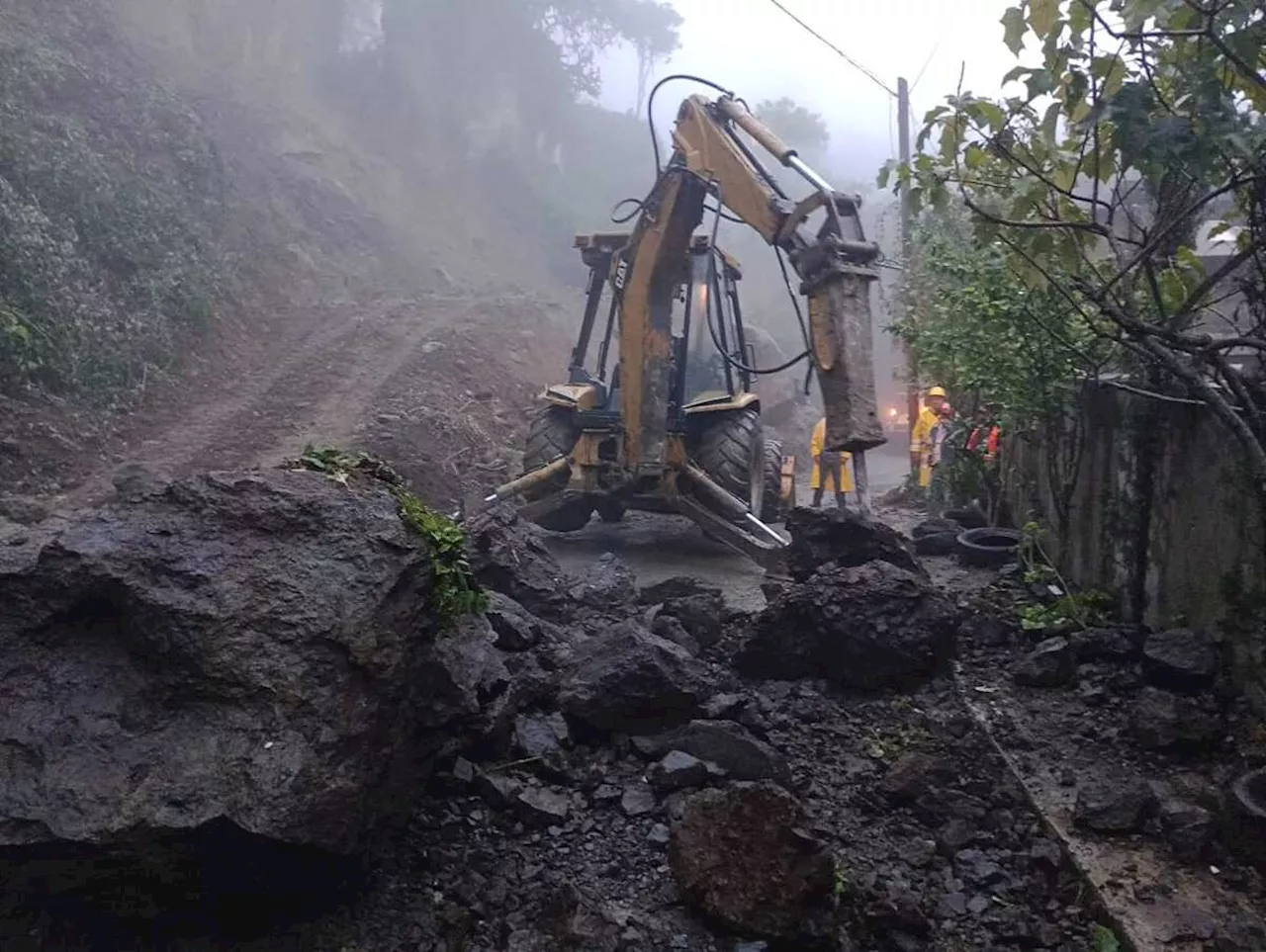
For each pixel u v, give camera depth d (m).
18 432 9.46
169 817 2.60
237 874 2.75
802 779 4.17
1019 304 6.24
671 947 3.05
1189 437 5.03
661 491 8.35
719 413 8.86
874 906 3.26
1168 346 3.98
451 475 11.35
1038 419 6.86
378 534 3.18
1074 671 5.11
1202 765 4.16
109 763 2.71
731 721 4.32
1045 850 3.64
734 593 7.54
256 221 22.58
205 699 2.82
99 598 2.94
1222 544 4.63
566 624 5.70
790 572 6.34
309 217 26.27
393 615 3.08
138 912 2.82
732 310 9.52
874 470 20.16
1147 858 3.52
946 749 4.44
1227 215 4.78
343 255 26.17
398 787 3.18
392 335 17.61
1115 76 4.16
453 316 20.27
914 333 8.97
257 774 2.68
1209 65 3.71
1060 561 6.98
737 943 3.07
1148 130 3.58
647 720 4.26
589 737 4.26
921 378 12.39
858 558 6.12
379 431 11.63
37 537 4.25
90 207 13.92
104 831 2.58
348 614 2.95
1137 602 5.62
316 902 3.02
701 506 8.45
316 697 2.82
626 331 8.06
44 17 20.27
